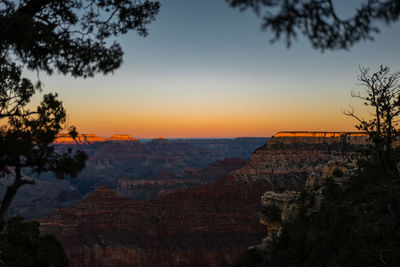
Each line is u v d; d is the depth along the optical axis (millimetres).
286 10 5371
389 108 19953
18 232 22094
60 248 23609
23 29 7953
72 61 11883
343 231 27953
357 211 29406
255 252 48812
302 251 34188
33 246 21844
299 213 43906
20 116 11859
